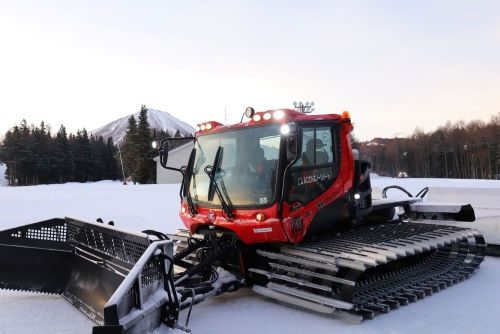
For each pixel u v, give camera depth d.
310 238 5.63
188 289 4.70
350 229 6.26
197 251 5.96
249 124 5.41
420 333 4.29
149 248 3.97
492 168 85.12
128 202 18.98
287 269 5.11
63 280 5.38
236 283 5.34
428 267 6.44
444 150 95.56
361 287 5.30
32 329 4.33
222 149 5.62
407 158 103.31
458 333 4.28
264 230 5.00
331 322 4.62
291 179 5.09
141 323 3.62
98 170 89.25
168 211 14.91
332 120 5.77
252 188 5.19
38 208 16.27
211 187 5.54
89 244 5.12
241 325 4.55
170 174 53.72
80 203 18.55
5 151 84.50
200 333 4.34
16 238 5.50
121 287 3.43
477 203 7.93
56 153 82.81
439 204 7.71
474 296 5.49
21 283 5.43
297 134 4.73
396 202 7.49
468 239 6.82
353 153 6.05
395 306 4.98
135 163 61.16
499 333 4.28
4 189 34.22
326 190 5.56
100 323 4.30
